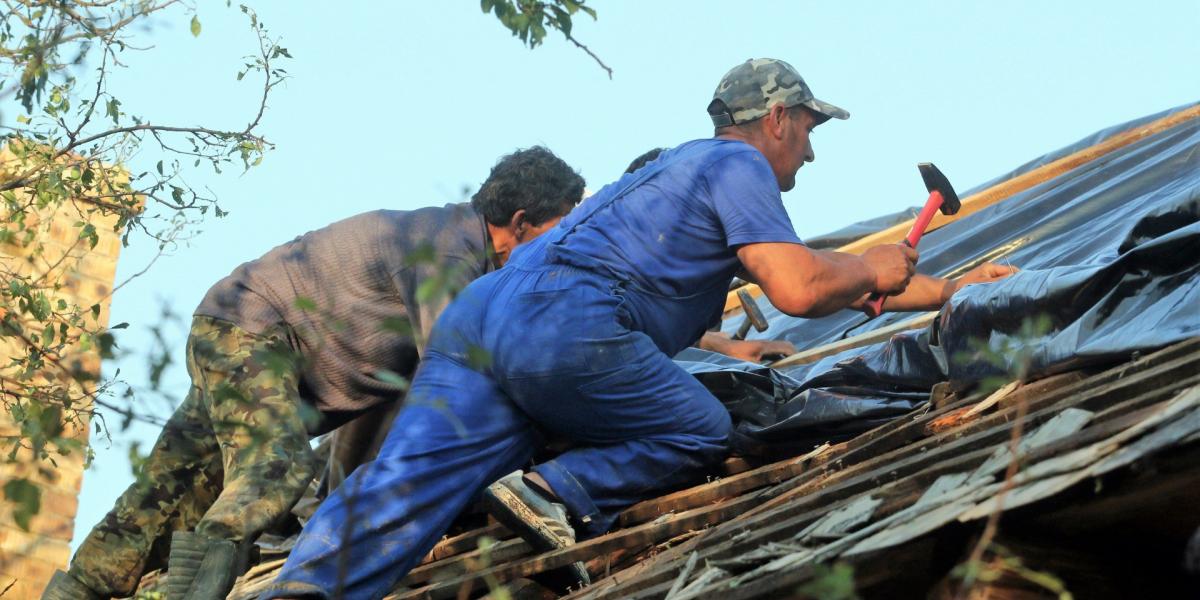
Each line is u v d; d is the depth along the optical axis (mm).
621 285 9766
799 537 6938
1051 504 5609
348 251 10648
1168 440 5273
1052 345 8320
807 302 9711
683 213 9922
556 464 9852
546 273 9750
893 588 6418
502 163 10883
